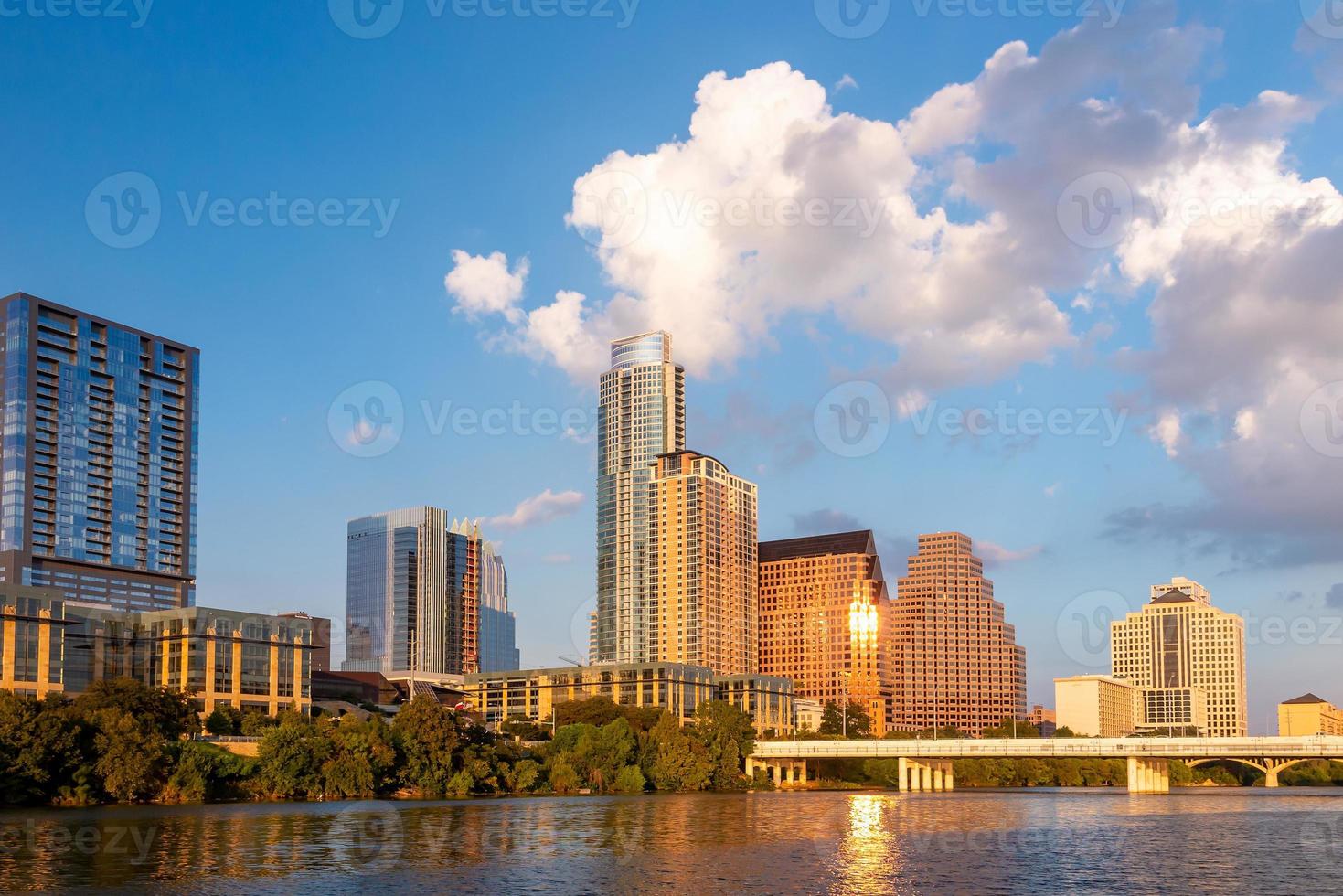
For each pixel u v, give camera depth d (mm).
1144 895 125562
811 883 130625
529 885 127125
